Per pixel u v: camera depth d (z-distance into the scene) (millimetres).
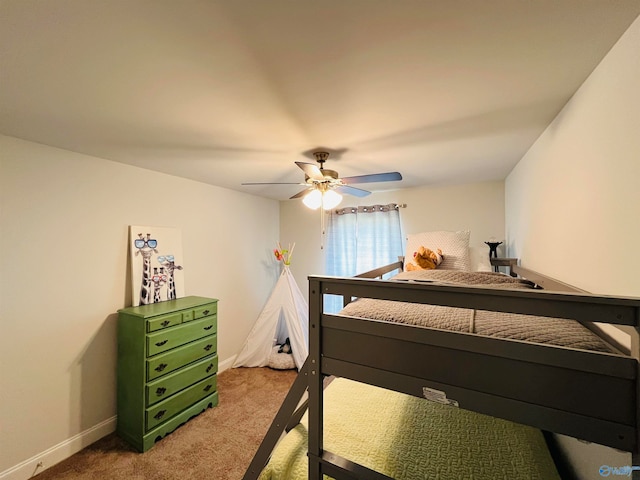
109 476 1822
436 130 1704
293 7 799
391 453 1180
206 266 3248
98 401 2199
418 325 852
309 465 1007
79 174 2143
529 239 2094
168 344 2273
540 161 1797
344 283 940
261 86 1227
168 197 2824
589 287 1165
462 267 2684
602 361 617
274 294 3752
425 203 3490
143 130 1702
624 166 915
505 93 1291
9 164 1796
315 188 2133
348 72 1125
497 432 1346
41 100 1344
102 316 2266
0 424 1731
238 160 2316
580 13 822
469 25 871
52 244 1992
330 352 974
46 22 847
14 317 1807
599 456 1056
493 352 725
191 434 2232
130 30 889
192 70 1110
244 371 3432
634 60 855
